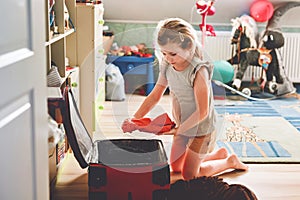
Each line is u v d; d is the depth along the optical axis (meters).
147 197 2.27
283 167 2.90
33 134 1.36
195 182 2.57
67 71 3.07
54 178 2.61
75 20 3.33
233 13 5.04
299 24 5.15
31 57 1.32
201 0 4.61
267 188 2.57
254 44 4.80
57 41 2.90
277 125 3.83
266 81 4.89
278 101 4.69
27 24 1.29
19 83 1.22
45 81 1.47
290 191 2.53
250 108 4.39
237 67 4.89
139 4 4.87
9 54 1.17
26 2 1.28
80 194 2.44
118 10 4.95
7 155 1.16
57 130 2.31
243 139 3.46
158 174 2.25
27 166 1.31
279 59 4.85
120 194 2.25
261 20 4.83
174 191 2.46
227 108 4.38
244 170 2.83
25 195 1.30
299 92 5.04
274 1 4.96
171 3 4.88
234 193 2.45
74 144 2.37
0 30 1.09
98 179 2.23
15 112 1.21
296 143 3.37
